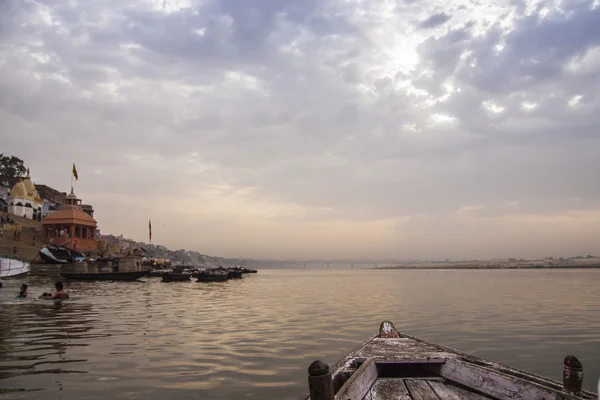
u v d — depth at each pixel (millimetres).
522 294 31312
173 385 7621
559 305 22609
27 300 22203
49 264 48969
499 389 5082
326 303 24250
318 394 3578
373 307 21828
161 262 77125
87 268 45125
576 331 13797
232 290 36781
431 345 7512
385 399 5133
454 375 5805
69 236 63125
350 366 6160
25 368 8555
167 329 13867
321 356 10047
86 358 9477
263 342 11750
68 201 66312
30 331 12992
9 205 69375
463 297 28609
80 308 19500
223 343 11547
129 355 9852
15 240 56062
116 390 7254
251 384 7742
